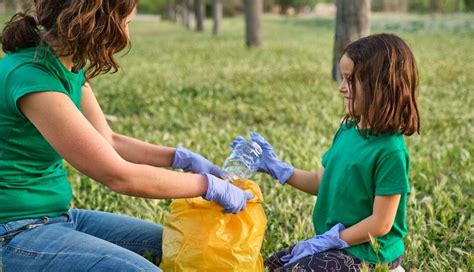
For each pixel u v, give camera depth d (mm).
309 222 4551
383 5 58969
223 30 38281
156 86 11898
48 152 3010
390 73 3170
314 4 66438
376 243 3230
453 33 27672
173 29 41344
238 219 3260
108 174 2865
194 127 8156
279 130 7664
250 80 12453
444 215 4559
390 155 3189
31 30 2893
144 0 65250
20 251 2943
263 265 3500
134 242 3518
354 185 3334
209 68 15180
